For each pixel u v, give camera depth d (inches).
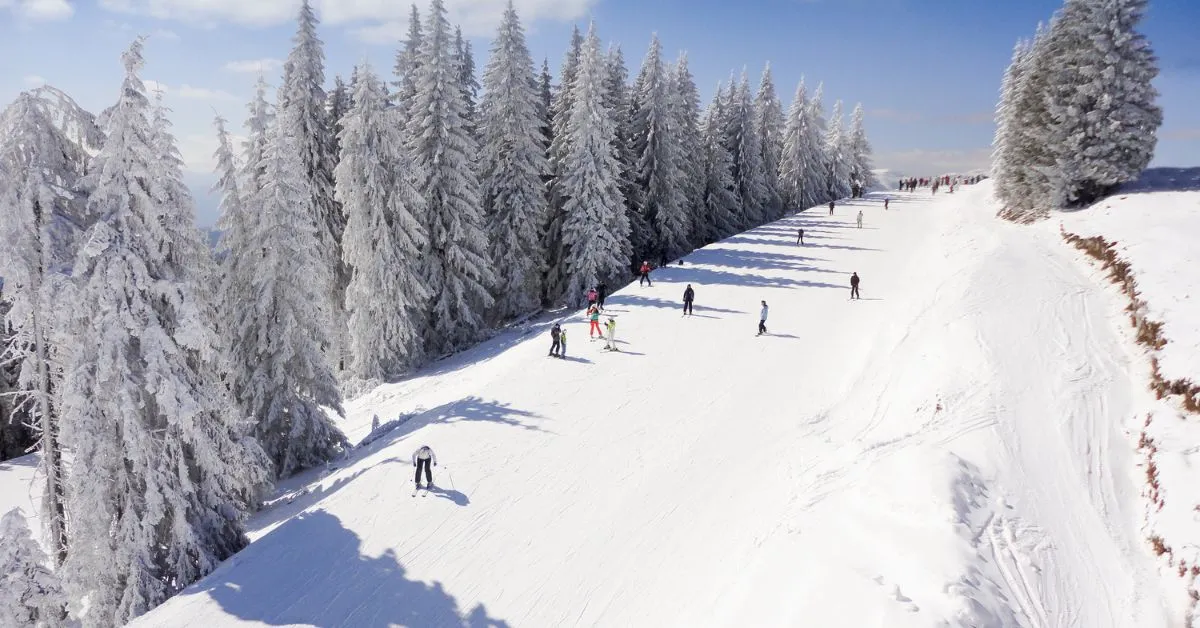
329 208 1251.8
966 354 647.8
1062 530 417.4
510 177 1359.5
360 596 452.8
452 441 658.2
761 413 712.4
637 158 1660.9
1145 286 682.8
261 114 839.7
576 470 605.0
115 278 487.8
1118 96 1253.1
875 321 986.1
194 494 542.0
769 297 1146.7
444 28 1203.2
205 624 429.7
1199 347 522.6
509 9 1320.1
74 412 494.9
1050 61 1398.9
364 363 1144.2
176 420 507.8
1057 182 1294.3
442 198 1226.6
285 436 793.6
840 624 334.6
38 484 965.8
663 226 1641.2
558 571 474.3
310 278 773.9
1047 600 359.9
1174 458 439.5
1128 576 385.4
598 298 1120.2
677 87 1802.4
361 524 529.0
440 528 523.5
